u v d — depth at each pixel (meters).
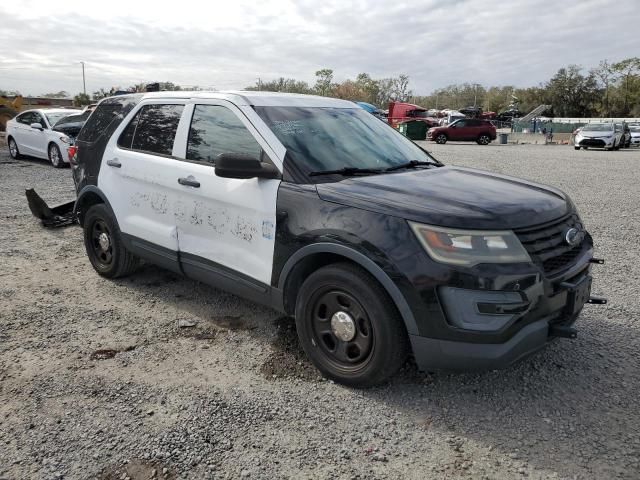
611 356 3.85
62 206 7.64
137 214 4.77
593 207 9.57
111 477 2.61
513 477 2.64
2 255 6.16
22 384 3.42
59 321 4.39
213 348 3.96
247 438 2.92
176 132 4.48
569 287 3.13
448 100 118.69
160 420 3.06
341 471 2.67
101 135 5.22
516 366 3.71
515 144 36.69
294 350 3.94
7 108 25.84
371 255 3.08
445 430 3.01
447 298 2.94
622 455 2.79
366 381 3.31
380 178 3.67
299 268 3.55
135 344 4.01
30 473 2.62
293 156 3.69
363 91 87.19
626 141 30.09
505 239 2.98
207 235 4.14
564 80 89.31
